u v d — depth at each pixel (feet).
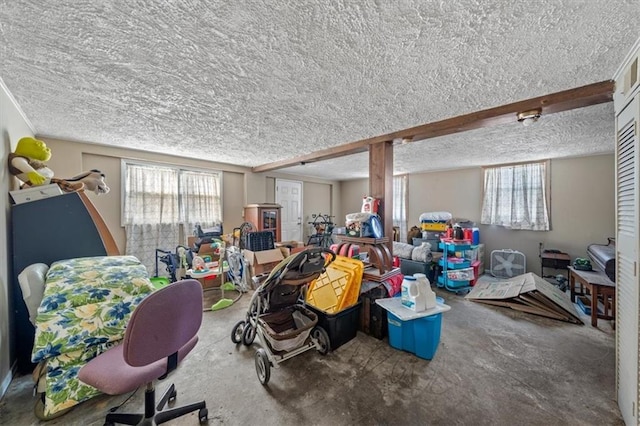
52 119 8.30
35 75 5.58
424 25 3.97
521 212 15.46
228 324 9.50
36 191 6.88
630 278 4.60
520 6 3.59
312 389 6.04
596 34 4.17
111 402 5.62
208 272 11.61
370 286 8.83
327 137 10.21
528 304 10.71
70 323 5.12
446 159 14.93
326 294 8.48
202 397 5.79
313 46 4.52
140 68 5.28
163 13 3.73
